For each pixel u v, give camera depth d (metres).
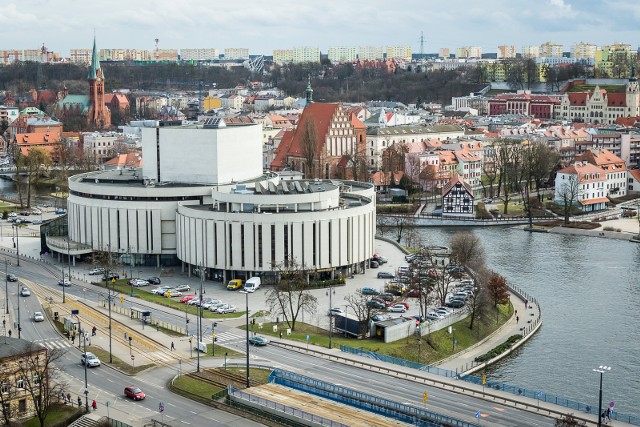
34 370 175.62
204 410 179.75
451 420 168.25
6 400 172.00
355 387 191.50
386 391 189.50
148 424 171.00
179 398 186.25
